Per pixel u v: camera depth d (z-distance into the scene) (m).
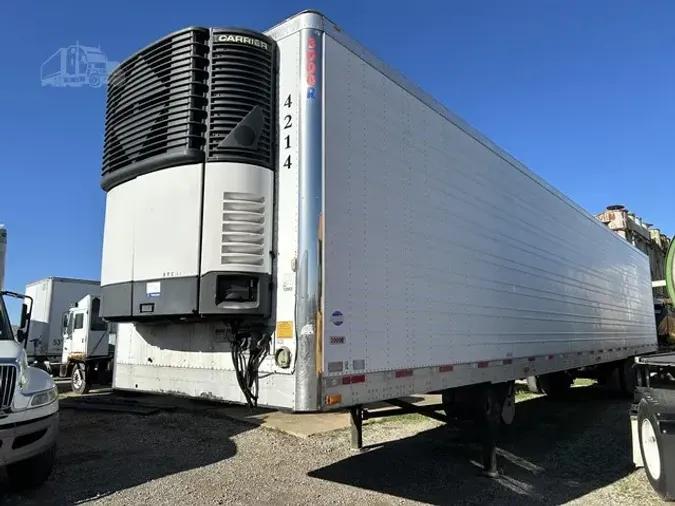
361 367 4.06
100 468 6.25
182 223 4.00
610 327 11.80
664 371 5.98
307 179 3.85
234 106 4.00
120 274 4.41
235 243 3.83
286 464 6.44
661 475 5.16
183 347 4.45
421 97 5.36
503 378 6.42
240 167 3.92
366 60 4.59
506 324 6.66
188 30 4.15
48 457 5.44
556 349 8.39
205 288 3.82
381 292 4.40
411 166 5.04
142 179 4.30
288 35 4.18
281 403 3.70
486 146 6.64
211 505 4.98
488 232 6.43
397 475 6.00
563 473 6.18
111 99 4.71
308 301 3.71
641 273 15.78
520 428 8.80
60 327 20.00
